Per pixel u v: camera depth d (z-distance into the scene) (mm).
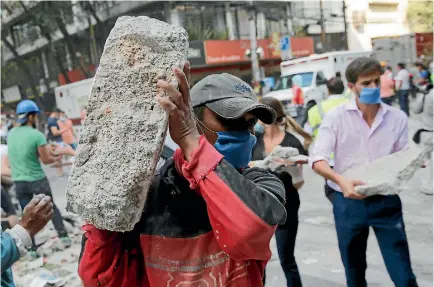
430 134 5266
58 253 5152
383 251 2789
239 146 1433
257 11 21469
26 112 5281
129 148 1226
